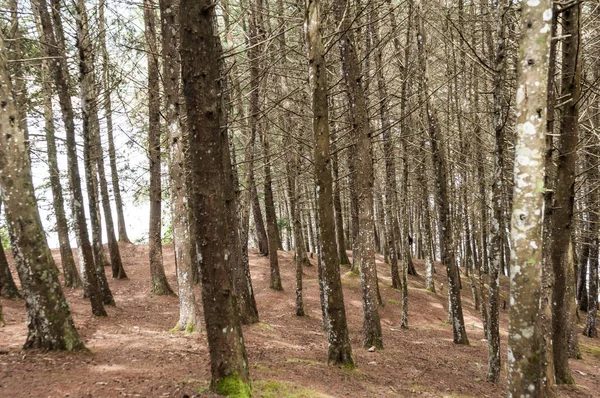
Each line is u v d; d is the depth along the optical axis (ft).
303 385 19.45
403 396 20.81
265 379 19.53
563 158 26.58
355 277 61.67
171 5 29.32
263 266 65.98
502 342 40.16
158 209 49.83
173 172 30.89
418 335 40.98
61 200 47.39
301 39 35.40
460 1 37.60
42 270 21.03
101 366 20.12
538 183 13.25
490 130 41.19
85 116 35.76
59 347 21.36
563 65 25.77
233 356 15.70
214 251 15.11
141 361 21.89
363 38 39.40
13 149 20.15
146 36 36.70
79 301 39.40
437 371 26.89
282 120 44.98
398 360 28.40
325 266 23.43
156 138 48.96
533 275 13.24
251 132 41.55
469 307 61.21
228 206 36.35
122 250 73.82
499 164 23.49
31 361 19.54
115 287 51.52
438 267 91.97
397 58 41.93
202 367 21.34
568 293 35.47
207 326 15.66
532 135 13.25
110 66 38.27
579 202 49.44
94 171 51.70
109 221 56.13
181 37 14.60
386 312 51.03
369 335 30.86
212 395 15.21
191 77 14.56
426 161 56.44
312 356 27.63
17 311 32.58
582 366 33.19
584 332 49.57
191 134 14.79
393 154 51.42
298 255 46.65
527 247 13.29
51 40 32.45
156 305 43.91
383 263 80.64
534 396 13.16
